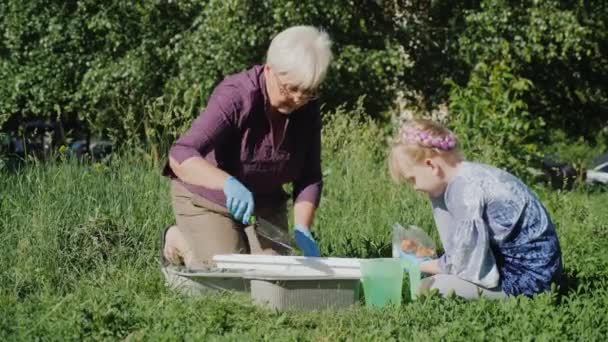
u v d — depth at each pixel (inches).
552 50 661.3
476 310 177.3
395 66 690.2
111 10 689.0
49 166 277.9
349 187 335.0
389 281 189.2
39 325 167.8
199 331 164.6
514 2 656.4
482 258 189.0
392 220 301.1
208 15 627.5
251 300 184.2
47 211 236.1
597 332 168.9
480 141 432.8
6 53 746.2
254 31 620.7
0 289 201.8
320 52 183.9
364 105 689.6
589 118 817.5
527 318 170.6
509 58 646.5
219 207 202.8
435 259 200.4
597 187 550.3
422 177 193.8
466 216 189.3
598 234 294.0
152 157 311.6
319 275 183.3
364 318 178.1
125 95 669.3
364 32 680.4
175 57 665.0
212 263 198.8
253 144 197.5
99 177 276.1
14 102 715.4
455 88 457.7
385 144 459.5
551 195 390.9
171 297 188.2
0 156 285.3
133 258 229.6
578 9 665.0
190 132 190.5
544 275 192.7
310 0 622.2
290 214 307.3
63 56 712.4
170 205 262.7
